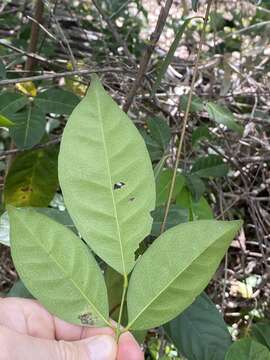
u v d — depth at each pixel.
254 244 0.53
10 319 0.24
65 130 0.18
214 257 0.17
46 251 0.18
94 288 0.18
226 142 0.49
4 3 0.58
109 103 0.18
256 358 0.24
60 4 0.65
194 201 0.36
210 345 0.27
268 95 0.55
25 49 0.53
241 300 0.50
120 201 0.18
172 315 0.17
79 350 0.20
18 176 0.40
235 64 0.61
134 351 0.22
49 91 0.37
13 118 0.36
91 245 0.18
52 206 0.43
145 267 0.17
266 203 0.55
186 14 0.60
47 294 0.18
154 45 0.34
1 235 0.28
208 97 0.54
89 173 0.18
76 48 0.61
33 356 0.20
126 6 0.61
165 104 0.50
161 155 0.36
